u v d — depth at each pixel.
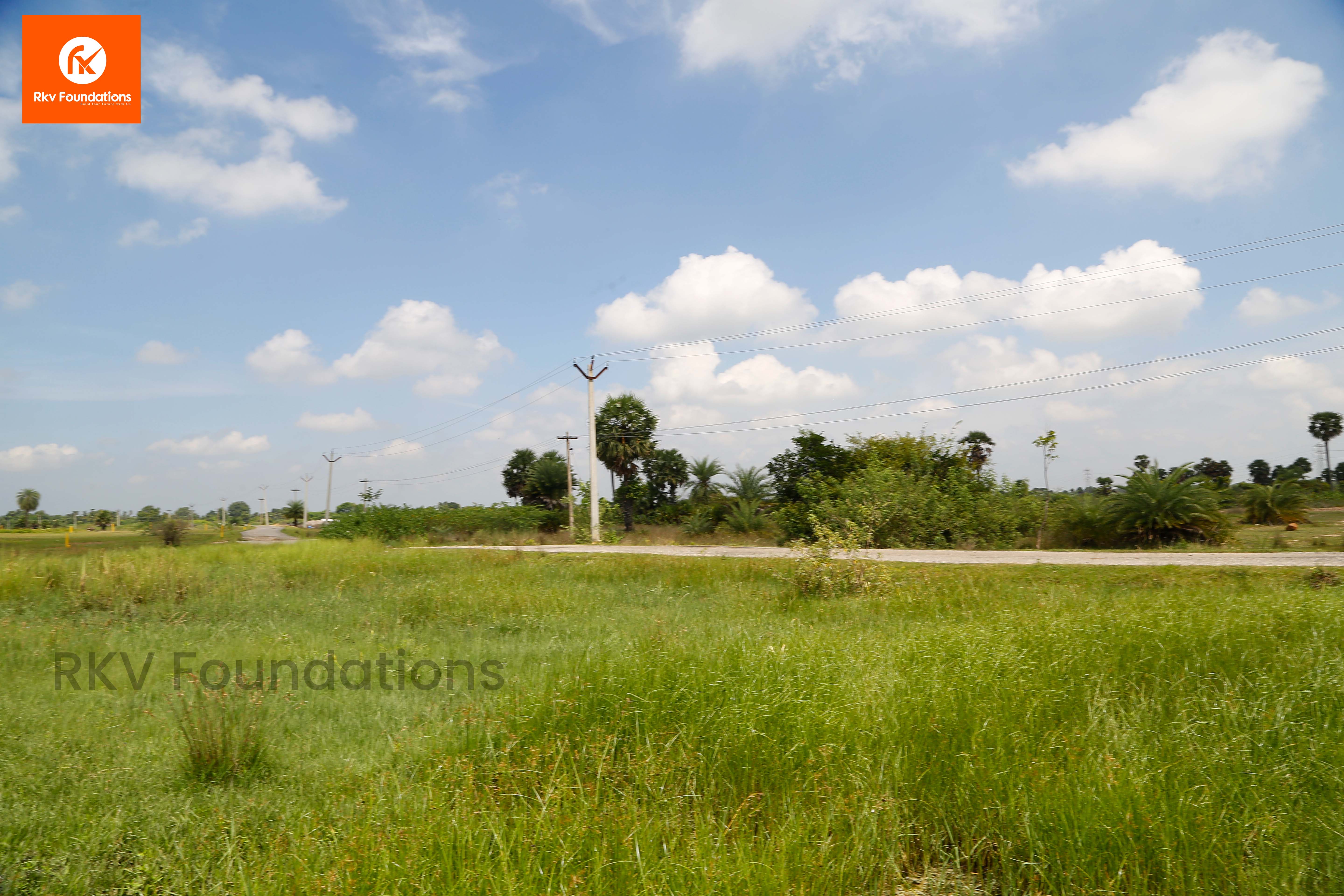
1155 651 6.12
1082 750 4.24
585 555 22.72
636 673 5.36
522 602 11.49
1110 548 24.03
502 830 3.40
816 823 3.61
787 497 34.94
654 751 4.45
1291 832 3.44
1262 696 5.00
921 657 6.18
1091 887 3.24
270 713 5.59
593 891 3.05
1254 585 12.30
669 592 14.38
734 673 5.39
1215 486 33.06
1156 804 3.50
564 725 4.86
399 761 4.58
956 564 17.06
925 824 3.84
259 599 12.16
